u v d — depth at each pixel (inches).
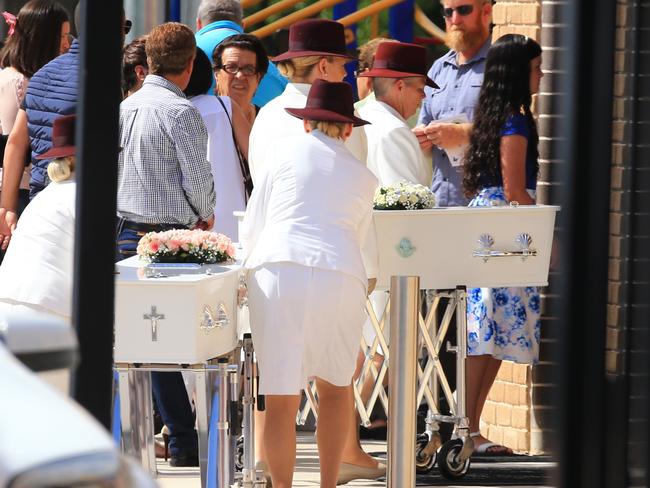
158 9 1359.5
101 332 517.0
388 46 1061.1
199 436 820.6
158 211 972.6
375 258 897.5
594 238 528.7
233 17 1248.2
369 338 1132.5
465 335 1018.1
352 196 840.3
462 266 983.6
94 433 390.9
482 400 1093.8
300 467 1091.9
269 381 818.8
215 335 813.9
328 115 840.9
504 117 1062.4
